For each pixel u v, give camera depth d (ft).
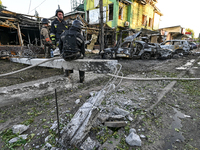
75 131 4.53
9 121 6.77
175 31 84.53
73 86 11.69
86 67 8.31
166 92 10.25
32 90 9.59
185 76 15.38
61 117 6.91
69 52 7.98
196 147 5.00
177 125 6.41
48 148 4.84
